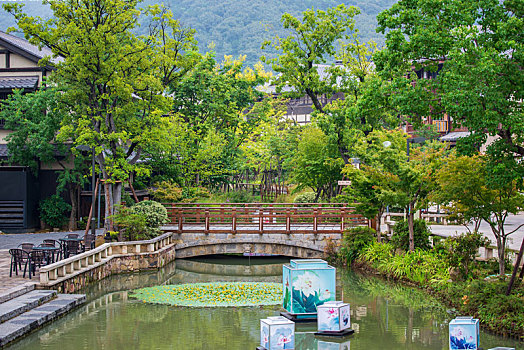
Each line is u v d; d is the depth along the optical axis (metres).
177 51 33.22
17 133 34.00
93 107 27.91
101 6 27.08
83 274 22.66
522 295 17.28
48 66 36.19
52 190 36.19
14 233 34.12
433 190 24.62
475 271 21.42
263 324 14.97
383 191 25.05
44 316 17.09
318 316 16.73
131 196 37.72
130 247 27.64
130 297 21.69
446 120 49.81
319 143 38.72
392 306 20.39
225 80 48.97
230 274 27.77
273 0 152.62
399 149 27.31
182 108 46.44
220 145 43.16
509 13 17.66
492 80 15.80
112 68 27.17
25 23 26.20
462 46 16.36
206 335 16.73
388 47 18.62
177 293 22.53
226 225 33.62
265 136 51.56
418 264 24.08
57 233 33.59
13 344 15.38
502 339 15.90
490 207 19.16
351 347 15.59
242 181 57.16
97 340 16.06
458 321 14.59
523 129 15.17
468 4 17.50
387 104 19.36
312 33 37.09
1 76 36.78
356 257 28.75
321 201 38.72
